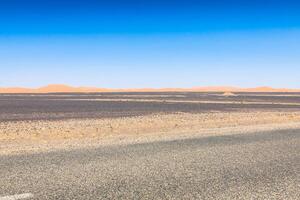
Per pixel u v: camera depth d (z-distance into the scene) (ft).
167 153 38.17
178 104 179.22
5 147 41.29
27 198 22.20
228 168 31.65
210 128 66.85
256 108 150.00
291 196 24.07
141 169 30.53
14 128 69.97
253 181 27.55
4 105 162.09
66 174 28.27
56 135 56.18
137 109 136.67
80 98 272.51
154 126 71.82
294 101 242.17
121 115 106.63
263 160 35.60
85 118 95.50
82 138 50.88
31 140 49.49
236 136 53.98
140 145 43.50
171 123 79.25
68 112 119.03
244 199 23.24
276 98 303.27
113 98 275.39
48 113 114.21
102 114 110.42
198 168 31.37
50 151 38.50
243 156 37.45
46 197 22.50
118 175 28.37
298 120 91.97
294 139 52.11
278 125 74.18
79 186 25.08
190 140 48.65
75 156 35.68
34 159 33.94
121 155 36.58
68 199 22.29
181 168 31.22
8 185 24.90
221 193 24.32
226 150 40.88
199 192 24.40
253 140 49.93
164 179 27.48
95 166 31.24
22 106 154.61
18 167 30.42
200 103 192.03
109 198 22.66
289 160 35.91
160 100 234.38
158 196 23.30
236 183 26.89
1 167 30.37
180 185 25.94
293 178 28.71
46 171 29.12
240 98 293.43
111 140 47.96
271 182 27.40
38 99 247.29
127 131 62.28
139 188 24.95
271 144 46.44
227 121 85.20
